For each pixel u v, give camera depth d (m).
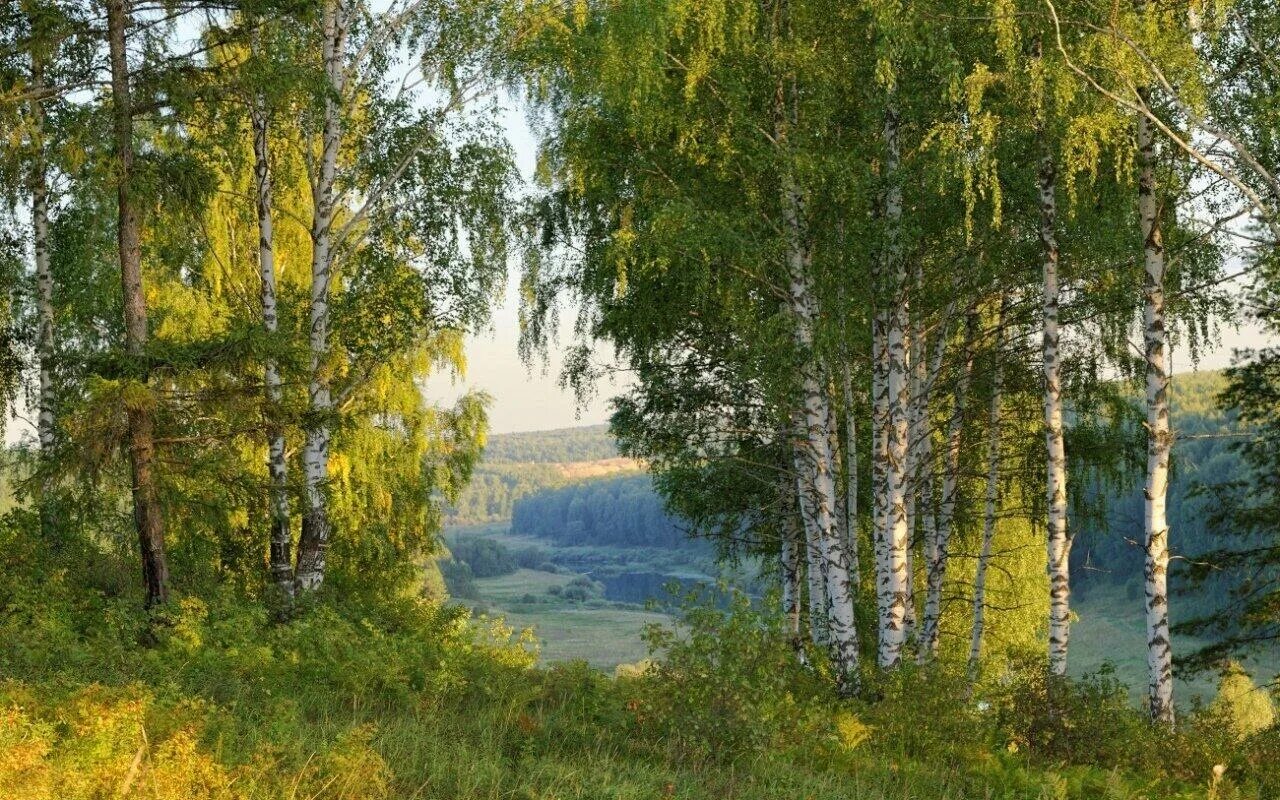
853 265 12.33
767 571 20.77
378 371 19.20
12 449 14.73
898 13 11.22
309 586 14.33
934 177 11.76
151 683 8.59
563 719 9.10
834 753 9.46
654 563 167.38
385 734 7.54
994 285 14.63
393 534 22.64
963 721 10.37
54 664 9.01
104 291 16.59
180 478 11.52
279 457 14.09
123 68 11.46
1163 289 12.45
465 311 15.57
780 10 12.82
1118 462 16.69
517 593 124.44
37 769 5.07
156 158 11.95
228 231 18.22
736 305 12.71
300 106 13.58
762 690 9.41
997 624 22.59
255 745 6.68
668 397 15.63
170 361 11.09
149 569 11.59
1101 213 13.13
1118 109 11.52
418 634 13.16
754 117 12.46
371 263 15.30
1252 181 12.33
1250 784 10.31
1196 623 17.48
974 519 19.81
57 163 11.67
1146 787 9.70
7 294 16.27
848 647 12.80
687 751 8.70
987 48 12.03
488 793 6.69
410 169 15.11
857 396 18.38
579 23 13.41
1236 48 11.71
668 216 12.01
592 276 15.26
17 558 12.74
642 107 12.33
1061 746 10.57
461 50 14.70
